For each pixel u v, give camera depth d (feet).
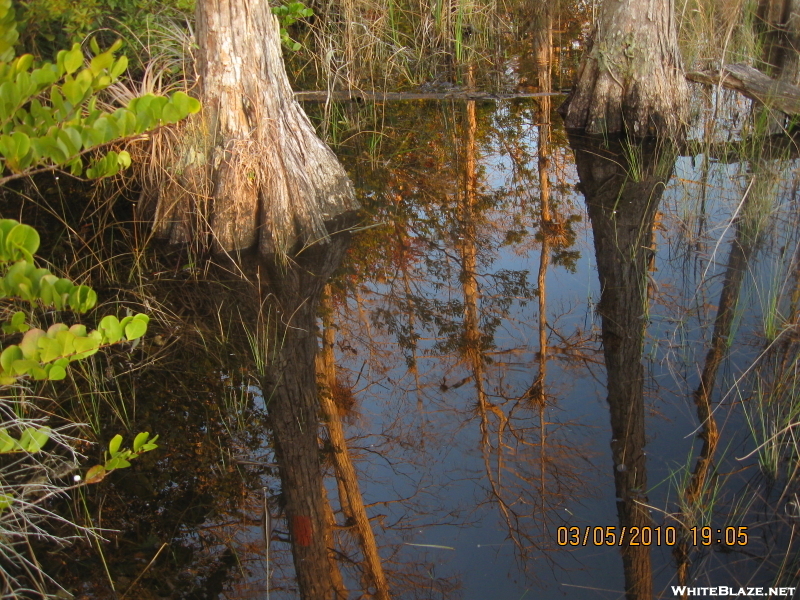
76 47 8.57
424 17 28.91
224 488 10.79
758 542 9.10
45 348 7.89
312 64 27.07
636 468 10.58
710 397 11.69
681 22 25.05
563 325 14.30
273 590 9.20
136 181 17.78
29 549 9.30
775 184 18.25
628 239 16.84
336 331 14.49
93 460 11.02
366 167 21.33
